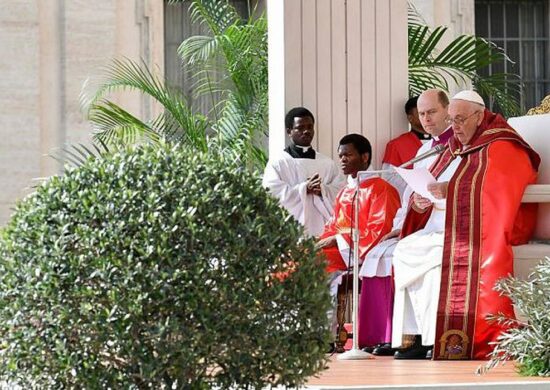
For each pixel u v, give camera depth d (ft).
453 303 53.93
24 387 37.24
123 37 100.22
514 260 54.95
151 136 81.82
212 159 38.19
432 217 56.90
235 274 36.35
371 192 59.16
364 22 69.41
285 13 68.28
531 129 57.31
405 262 55.11
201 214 36.50
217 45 82.64
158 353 35.76
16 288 36.76
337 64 69.00
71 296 36.06
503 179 54.70
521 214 55.83
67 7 99.45
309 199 64.95
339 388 42.29
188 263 36.06
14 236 37.22
